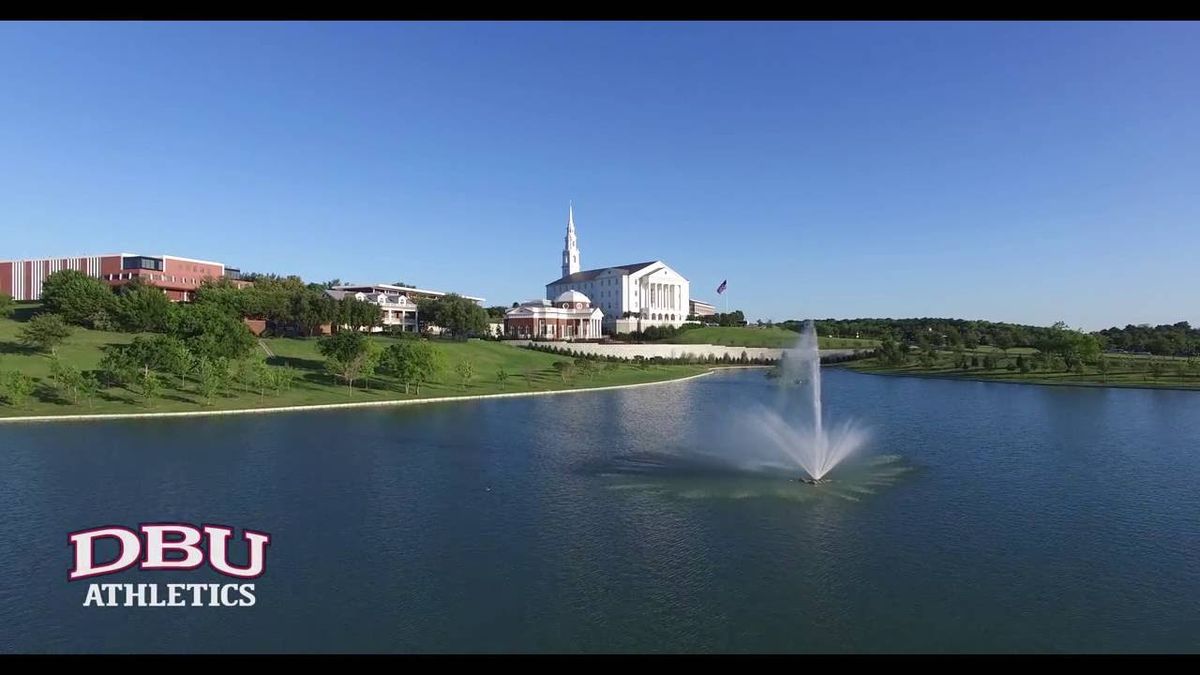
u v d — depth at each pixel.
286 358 120.06
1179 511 40.75
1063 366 144.75
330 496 43.72
